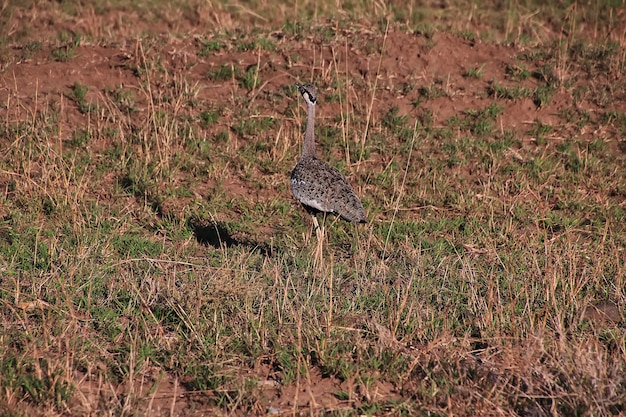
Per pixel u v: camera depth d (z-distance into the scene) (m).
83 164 22.03
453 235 19.52
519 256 18.17
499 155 23.48
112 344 14.54
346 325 14.98
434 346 13.93
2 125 23.00
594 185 22.44
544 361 13.72
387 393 13.27
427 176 22.50
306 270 17.22
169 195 21.19
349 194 17.66
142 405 12.67
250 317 14.89
